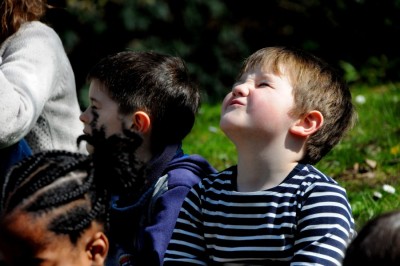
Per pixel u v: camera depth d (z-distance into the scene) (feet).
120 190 13.71
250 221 16.26
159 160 19.69
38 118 21.35
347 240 15.70
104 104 20.47
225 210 16.55
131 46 56.08
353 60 55.26
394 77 51.90
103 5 55.52
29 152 20.63
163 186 19.12
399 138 32.01
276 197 16.22
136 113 20.10
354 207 24.49
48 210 12.81
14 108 19.26
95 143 13.62
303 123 16.75
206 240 16.85
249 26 59.16
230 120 16.55
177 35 56.90
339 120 17.29
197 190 17.20
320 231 15.70
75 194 12.98
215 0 57.16
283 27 58.95
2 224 12.86
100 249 13.28
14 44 20.83
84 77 55.83
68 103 21.71
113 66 20.57
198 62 57.21
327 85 17.11
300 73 16.87
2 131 19.25
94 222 13.19
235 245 16.33
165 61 20.99
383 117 35.37
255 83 16.83
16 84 19.88
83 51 55.88
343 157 29.89
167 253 17.06
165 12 55.72
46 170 13.09
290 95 16.65
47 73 20.58
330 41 56.90
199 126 41.60
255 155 16.56
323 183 16.21
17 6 20.79
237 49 58.29
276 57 16.98
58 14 54.19
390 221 10.99
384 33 55.26
